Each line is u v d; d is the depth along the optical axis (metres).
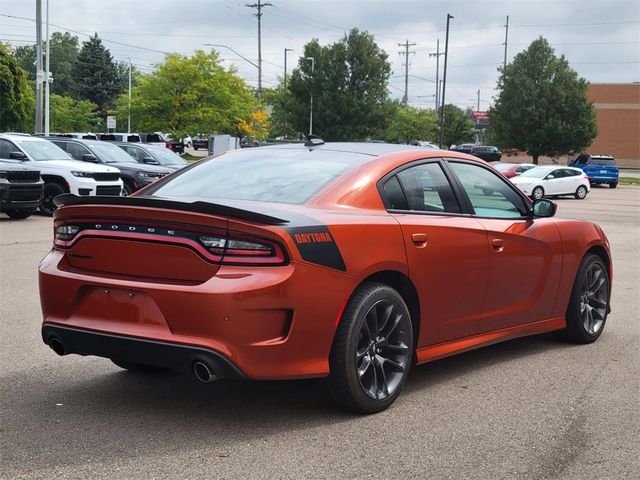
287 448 3.90
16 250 11.62
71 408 4.49
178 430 4.14
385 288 4.47
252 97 57.22
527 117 59.50
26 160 17.92
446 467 3.70
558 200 32.88
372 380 4.47
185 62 52.91
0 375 5.16
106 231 4.23
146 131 54.56
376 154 5.05
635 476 3.65
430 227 4.85
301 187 4.64
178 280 4.01
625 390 5.11
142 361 4.08
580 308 6.42
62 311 4.34
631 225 20.41
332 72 69.94
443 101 54.28
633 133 77.38
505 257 5.47
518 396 4.93
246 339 3.88
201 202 3.89
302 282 4.00
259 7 81.88
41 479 3.45
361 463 3.72
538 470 3.69
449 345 5.14
